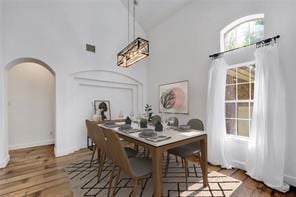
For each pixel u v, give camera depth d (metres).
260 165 2.40
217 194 2.06
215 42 3.32
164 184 2.30
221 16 3.21
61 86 3.64
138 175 1.70
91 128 2.60
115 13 4.60
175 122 3.06
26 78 4.21
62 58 3.65
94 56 4.18
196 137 2.11
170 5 4.11
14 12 3.09
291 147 2.27
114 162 1.90
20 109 4.12
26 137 4.20
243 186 2.26
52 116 4.59
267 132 2.32
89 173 2.67
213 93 3.10
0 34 2.86
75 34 3.87
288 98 2.30
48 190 2.17
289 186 2.21
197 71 3.69
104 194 2.07
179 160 3.22
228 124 3.18
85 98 4.22
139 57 2.77
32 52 3.26
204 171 2.23
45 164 3.05
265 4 2.57
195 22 3.73
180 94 4.09
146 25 5.05
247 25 2.98
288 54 2.30
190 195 2.04
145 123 2.65
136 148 3.22
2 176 2.57
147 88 5.24
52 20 3.53
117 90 4.84
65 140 3.70
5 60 2.98
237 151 2.92
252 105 2.81
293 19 2.26
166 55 4.55
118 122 3.42
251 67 2.83
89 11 4.11
